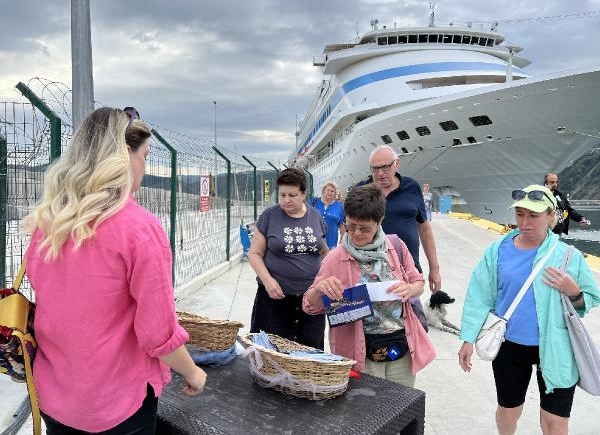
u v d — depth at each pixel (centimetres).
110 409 146
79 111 419
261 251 355
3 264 361
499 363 262
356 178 2753
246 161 1261
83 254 139
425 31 2611
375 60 2639
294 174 345
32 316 156
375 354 255
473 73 2442
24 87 370
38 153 372
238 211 1169
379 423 188
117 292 143
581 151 1947
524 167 1992
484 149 2031
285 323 357
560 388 240
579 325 235
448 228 1647
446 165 2205
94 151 146
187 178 752
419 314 268
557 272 237
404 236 373
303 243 347
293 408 199
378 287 238
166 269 147
